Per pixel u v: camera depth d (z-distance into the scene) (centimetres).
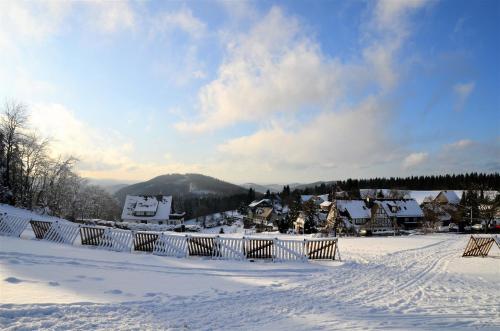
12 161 5984
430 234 6366
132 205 9181
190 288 1370
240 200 17750
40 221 2619
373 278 1775
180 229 7662
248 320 993
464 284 1709
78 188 8588
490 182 14750
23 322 852
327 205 10406
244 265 1998
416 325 990
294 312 1095
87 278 1412
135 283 1393
